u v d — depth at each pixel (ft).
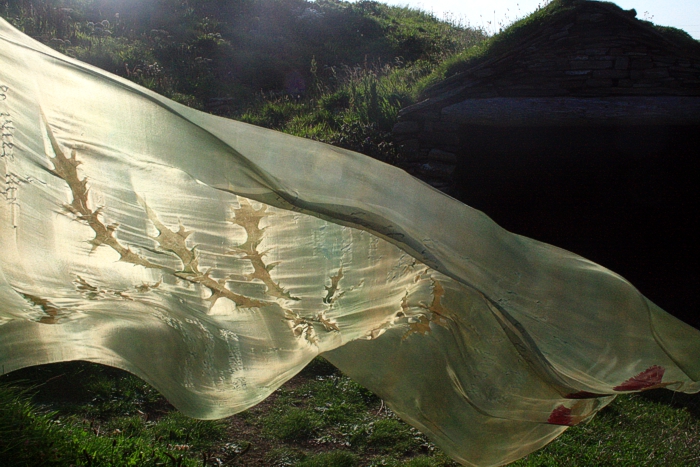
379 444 16.43
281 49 61.41
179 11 64.23
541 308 8.66
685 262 36.01
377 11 77.25
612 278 8.73
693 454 15.84
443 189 29.27
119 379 17.84
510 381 9.05
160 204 8.04
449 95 28.63
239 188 7.38
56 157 7.61
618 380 8.52
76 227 8.02
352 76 49.70
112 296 8.57
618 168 37.09
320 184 7.79
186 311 8.76
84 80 7.25
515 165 37.65
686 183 36.40
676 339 8.59
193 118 7.63
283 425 16.90
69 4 56.70
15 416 11.64
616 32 27.22
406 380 9.87
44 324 8.65
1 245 7.89
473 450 10.09
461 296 9.07
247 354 8.80
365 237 8.80
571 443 16.17
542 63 27.99
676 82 27.17
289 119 44.01
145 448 12.94
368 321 9.35
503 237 8.65
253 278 8.66
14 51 7.25
